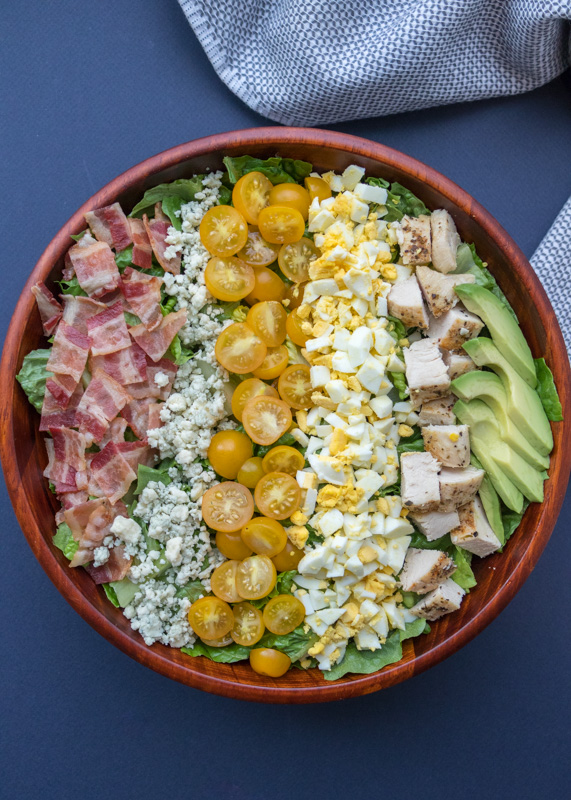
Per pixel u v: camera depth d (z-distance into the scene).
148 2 0.54
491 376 0.46
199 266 0.46
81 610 0.43
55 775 0.53
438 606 0.46
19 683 0.53
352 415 0.46
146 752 0.53
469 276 0.46
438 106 0.54
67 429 0.44
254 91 0.52
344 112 0.53
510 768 0.54
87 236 0.45
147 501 0.44
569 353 0.53
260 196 0.47
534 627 0.54
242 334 0.46
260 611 0.46
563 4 0.47
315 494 0.46
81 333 0.45
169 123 0.54
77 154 0.53
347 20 0.50
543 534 0.45
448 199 0.46
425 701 0.54
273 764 0.54
